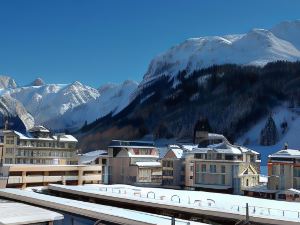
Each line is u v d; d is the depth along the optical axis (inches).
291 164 3858.3
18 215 1190.9
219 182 4320.9
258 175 4478.3
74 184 4697.3
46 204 2164.1
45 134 5492.1
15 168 4141.2
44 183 4397.1
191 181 4894.2
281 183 3868.1
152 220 1594.5
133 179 5280.5
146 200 2519.7
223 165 4318.4
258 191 3897.6
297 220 1947.6
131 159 5359.3
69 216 1988.2
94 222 1814.7
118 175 5433.1
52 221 1200.8
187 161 4963.1
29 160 5260.8
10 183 4062.5
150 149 5629.9
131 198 2608.3
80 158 5846.5
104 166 5378.9
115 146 5575.8
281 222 1947.6
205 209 2201.0
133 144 5876.0
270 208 2362.2
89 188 3299.7
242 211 2192.4
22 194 2426.2
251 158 4544.8
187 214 2277.3
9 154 5123.0
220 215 2133.4
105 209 1867.6
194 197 3046.3
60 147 5546.3
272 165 3969.0
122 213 1753.2
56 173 4530.0
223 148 4414.4
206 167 4426.7
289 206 2672.2
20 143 5201.8
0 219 1139.3
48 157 5418.3
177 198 2920.8
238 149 4480.8
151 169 5374.0
